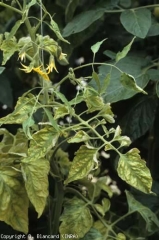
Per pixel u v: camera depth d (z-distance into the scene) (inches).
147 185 35.8
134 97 47.1
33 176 37.2
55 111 37.3
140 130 45.1
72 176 36.6
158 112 48.1
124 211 50.8
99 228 42.4
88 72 54.0
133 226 45.2
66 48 47.8
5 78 48.3
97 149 36.7
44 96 38.1
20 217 37.8
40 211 37.1
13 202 37.8
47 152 37.3
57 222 41.4
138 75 42.4
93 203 42.9
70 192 42.8
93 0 51.4
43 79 37.8
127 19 43.2
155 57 50.3
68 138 39.4
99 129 46.7
